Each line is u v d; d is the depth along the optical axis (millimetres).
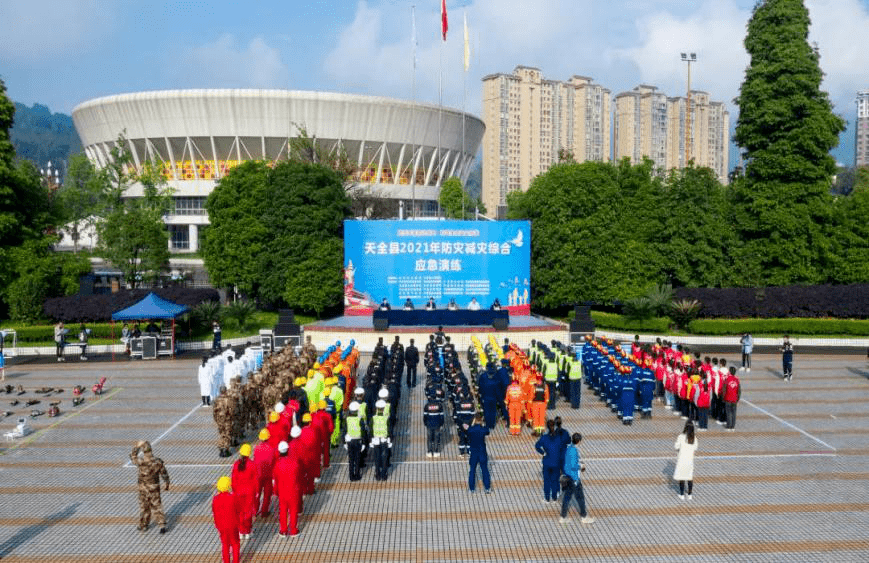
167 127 89875
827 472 18516
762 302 45781
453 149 104188
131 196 94625
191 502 16531
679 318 45156
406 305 44938
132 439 21906
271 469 15453
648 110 167875
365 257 46250
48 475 18547
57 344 37469
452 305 44750
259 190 50594
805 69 47719
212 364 26438
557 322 45312
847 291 45500
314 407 19375
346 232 46250
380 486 17516
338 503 16359
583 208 48250
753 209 49000
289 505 14438
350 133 91000
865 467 18953
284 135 89188
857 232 49438
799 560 13312
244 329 45750
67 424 23750
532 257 49219
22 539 14438
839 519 15312
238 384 21047
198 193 92625
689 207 47938
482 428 17016
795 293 46062
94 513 15875
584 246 47344
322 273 47781
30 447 21094
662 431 22656
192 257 83812
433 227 46250
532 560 13336
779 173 48344
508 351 28875
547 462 16172
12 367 35219
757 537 14352
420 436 22234
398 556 13516
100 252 53688
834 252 48969
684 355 27656
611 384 25391
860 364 35875
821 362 36500
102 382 28578
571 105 168000
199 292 46531
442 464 19312
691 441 16359
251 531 14648
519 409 22219
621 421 23891
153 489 14656
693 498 16609
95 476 18453
